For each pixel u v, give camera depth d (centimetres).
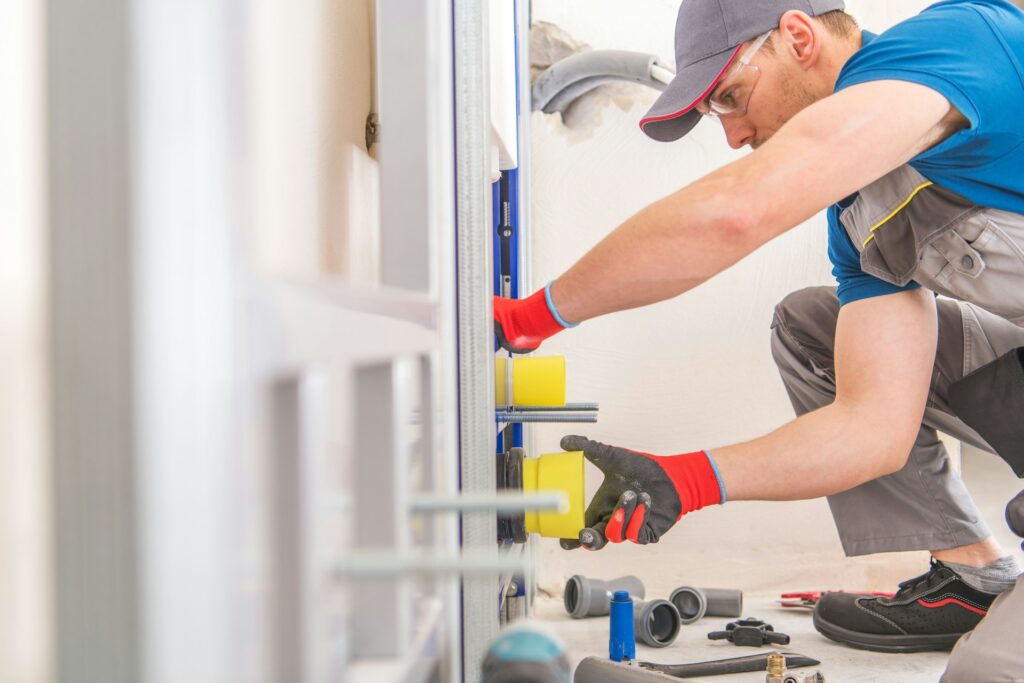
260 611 27
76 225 22
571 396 221
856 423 134
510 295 175
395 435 43
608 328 221
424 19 69
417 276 68
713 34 134
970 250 132
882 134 100
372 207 112
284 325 26
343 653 42
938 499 155
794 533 217
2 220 37
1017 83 112
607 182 224
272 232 69
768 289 221
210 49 24
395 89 69
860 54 112
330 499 46
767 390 221
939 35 111
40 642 40
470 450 90
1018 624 116
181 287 22
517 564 34
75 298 22
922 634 155
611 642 149
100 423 22
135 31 22
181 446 22
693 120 146
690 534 217
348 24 99
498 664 44
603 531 114
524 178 194
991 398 143
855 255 149
